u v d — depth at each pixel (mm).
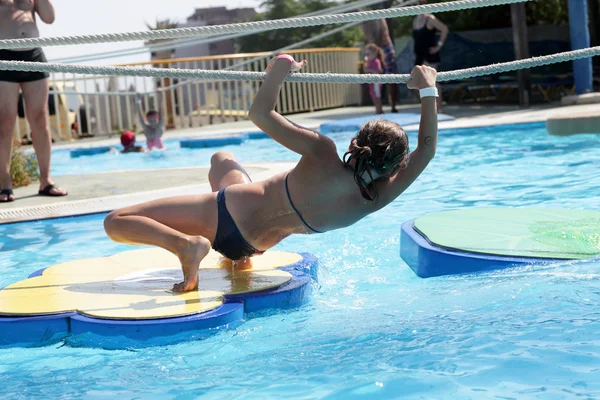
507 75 17812
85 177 8789
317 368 2758
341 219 3607
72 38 3770
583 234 4379
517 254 4035
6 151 7176
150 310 3395
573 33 13320
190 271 3666
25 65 3668
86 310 3414
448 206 6199
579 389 2350
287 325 3457
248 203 3688
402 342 2973
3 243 5582
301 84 18547
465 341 2895
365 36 16047
